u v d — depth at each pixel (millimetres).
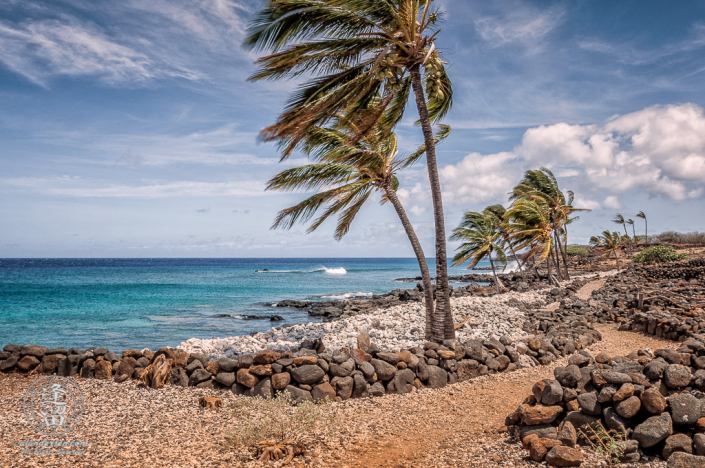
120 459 4059
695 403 3902
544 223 29469
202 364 6754
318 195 10078
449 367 7234
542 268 49969
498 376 7594
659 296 14352
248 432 4645
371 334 10453
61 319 19297
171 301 27875
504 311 14891
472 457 4273
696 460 3336
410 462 4234
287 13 7422
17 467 3814
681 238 57312
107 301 26891
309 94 8391
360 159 9672
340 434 4965
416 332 10852
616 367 4977
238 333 16203
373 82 8906
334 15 7723
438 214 9523
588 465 3719
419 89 9320
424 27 8992
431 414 5742
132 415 5328
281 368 6172
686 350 6590
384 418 5570
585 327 11602
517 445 4418
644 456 3787
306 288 41875
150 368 6551
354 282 51688
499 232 29516
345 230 12070
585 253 65125
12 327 17000
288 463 4141
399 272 82250
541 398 4699
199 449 4352
